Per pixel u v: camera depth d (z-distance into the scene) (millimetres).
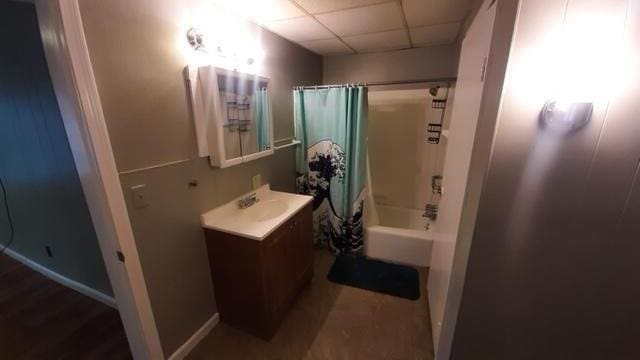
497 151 884
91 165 1046
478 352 1141
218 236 1579
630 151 774
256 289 1585
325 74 3176
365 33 2174
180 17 1312
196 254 1584
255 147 1920
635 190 798
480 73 1020
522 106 828
